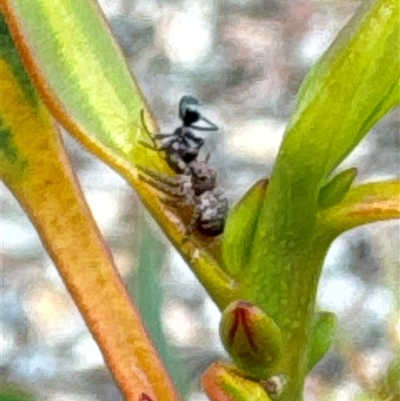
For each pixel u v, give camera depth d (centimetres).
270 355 7
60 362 40
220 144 50
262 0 56
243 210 7
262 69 54
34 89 8
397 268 11
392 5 7
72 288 8
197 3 57
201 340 39
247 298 7
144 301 11
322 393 11
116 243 41
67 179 8
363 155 47
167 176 7
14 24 7
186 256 7
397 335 10
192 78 54
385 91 7
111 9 58
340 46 7
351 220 7
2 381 8
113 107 8
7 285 43
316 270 7
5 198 46
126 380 8
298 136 7
